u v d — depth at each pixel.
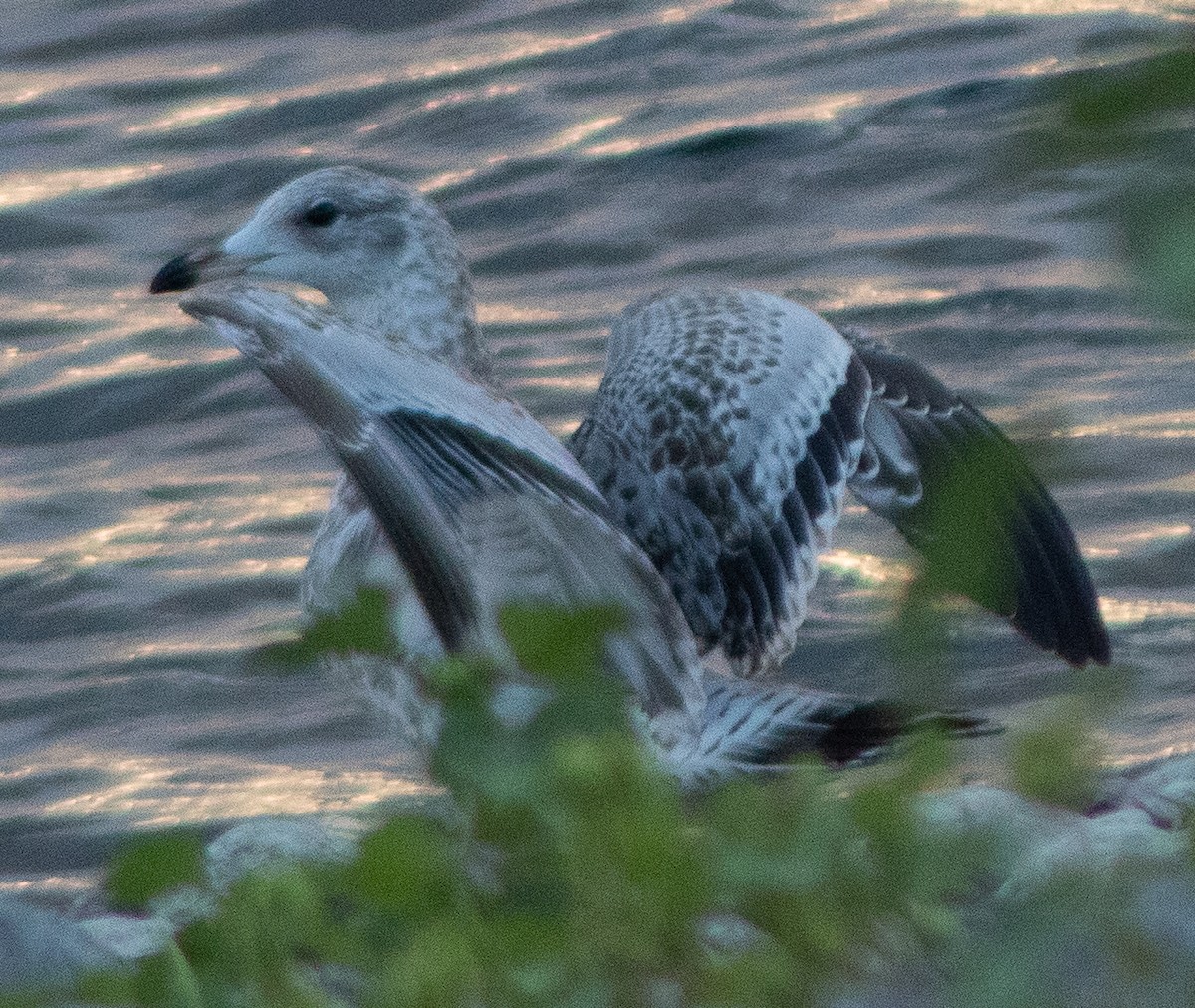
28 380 20.44
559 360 19.66
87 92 28.16
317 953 4.84
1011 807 4.85
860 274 20.91
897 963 3.82
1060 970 3.17
